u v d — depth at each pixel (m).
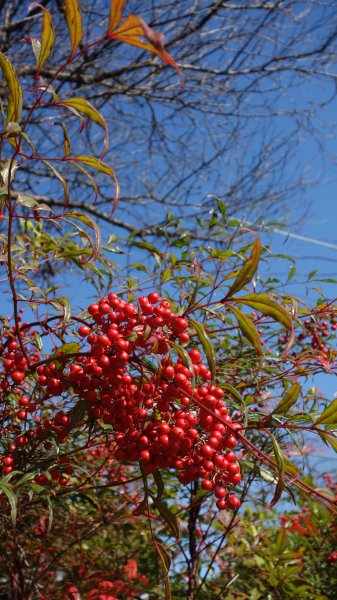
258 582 0.99
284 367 0.78
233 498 0.57
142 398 0.57
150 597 1.00
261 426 0.60
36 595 0.84
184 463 0.58
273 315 0.53
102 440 0.70
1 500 0.71
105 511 0.93
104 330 0.57
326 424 0.58
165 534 0.98
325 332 0.86
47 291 0.70
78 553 0.92
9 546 0.83
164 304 0.57
